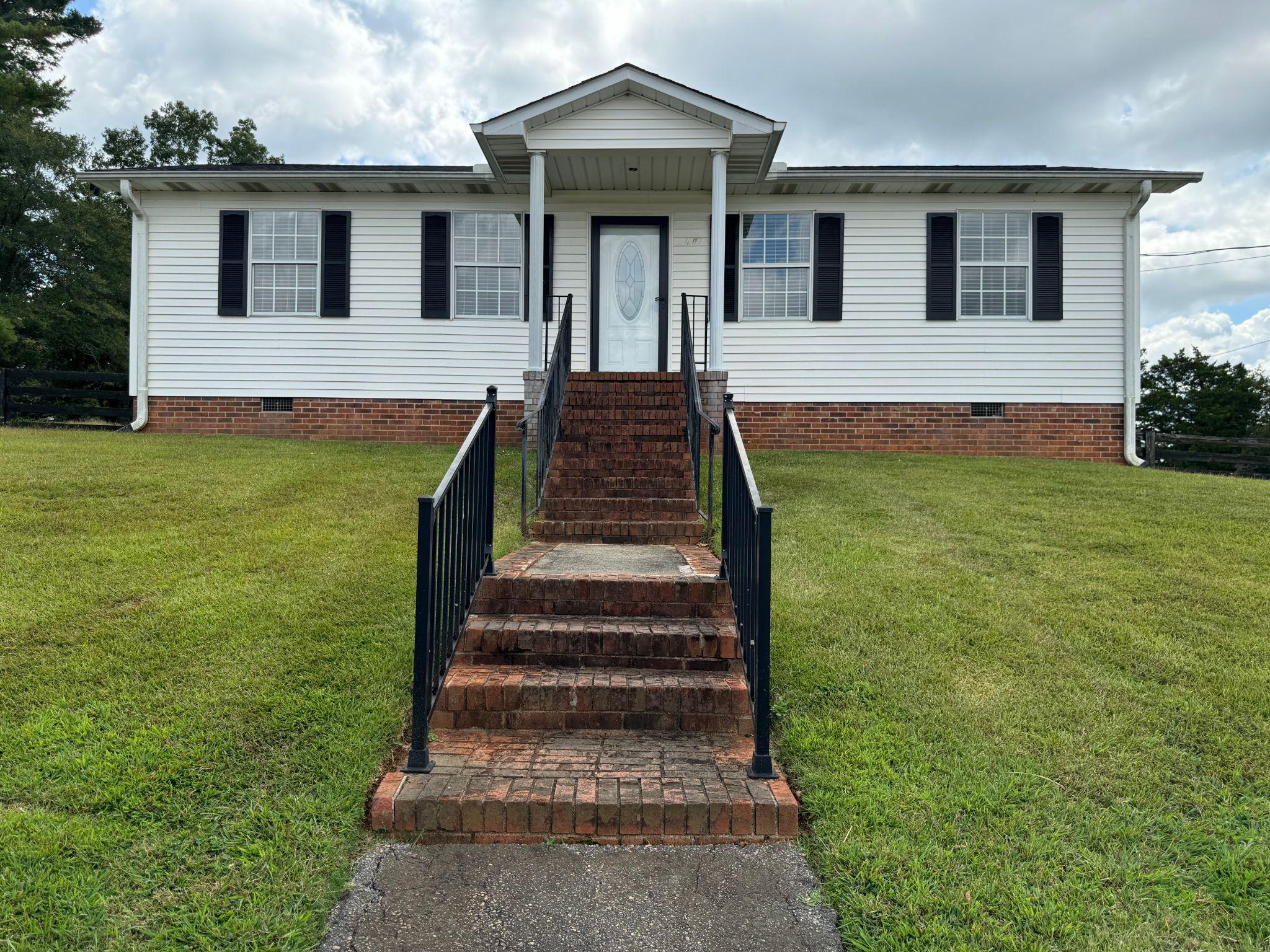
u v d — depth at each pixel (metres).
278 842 2.71
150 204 11.79
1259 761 3.24
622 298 11.57
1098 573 5.39
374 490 7.41
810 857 2.76
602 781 3.04
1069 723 3.53
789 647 4.21
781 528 6.49
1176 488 8.38
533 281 9.52
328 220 11.70
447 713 3.58
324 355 11.80
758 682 3.12
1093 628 4.49
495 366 11.74
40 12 28.64
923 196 11.50
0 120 22.75
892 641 4.31
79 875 2.51
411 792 2.92
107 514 6.29
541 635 3.92
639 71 9.10
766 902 2.53
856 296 11.56
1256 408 38.12
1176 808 2.98
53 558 5.27
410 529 6.14
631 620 4.19
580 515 6.40
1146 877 2.59
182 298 11.83
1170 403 39.53
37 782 2.96
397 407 11.80
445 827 2.86
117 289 24.92
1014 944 2.30
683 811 2.86
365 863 2.69
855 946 2.32
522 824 2.86
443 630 3.50
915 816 2.88
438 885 2.59
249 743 3.25
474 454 4.12
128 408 13.29
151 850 2.65
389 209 11.70
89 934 2.29
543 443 6.62
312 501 6.94
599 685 3.60
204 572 5.11
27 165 23.09
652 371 11.03
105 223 24.75
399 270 11.73
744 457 3.86
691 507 6.39
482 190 11.56
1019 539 6.21
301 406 11.83
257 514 6.48
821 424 11.65
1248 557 5.73
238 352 11.84
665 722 3.58
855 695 3.75
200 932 2.32
